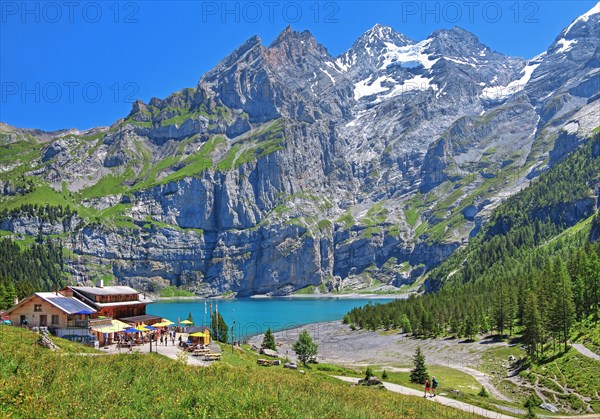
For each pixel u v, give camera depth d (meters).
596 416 79.88
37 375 35.75
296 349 118.00
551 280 149.75
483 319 168.38
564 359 111.31
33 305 87.00
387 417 44.47
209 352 81.38
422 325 177.62
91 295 103.38
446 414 55.47
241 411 33.69
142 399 34.56
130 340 89.25
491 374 119.25
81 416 29.34
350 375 103.12
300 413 35.84
